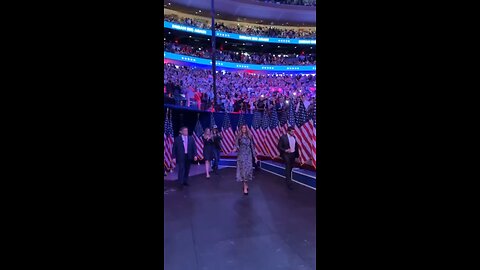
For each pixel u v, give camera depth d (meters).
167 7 28.92
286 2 32.84
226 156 13.87
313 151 8.16
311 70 31.11
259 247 3.60
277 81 26.77
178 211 5.33
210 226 4.44
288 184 7.36
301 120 8.72
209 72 25.91
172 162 10.87
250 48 34.50
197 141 13.98
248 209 5.43
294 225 4.43
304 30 34.59
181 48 28.08
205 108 16.31
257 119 12.88
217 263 3.19
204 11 30.12
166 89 14.40
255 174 10.10
